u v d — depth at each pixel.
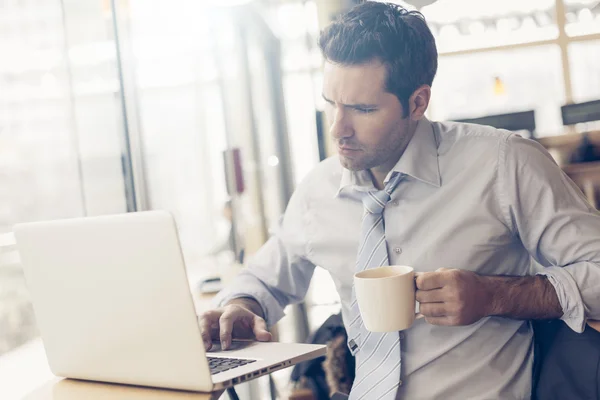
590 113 2.68
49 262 1.00
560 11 6.04
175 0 3.04
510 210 1.24
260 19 3.86
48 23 2.05
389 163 1.31
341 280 1.36
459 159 1.28
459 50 6.22
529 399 1.22
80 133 2.14
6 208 2.05
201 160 5.12
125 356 0.96
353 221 1.34
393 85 1.18
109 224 0.90
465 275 1.08
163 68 4.33
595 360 1.02
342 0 2.91
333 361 1.58
